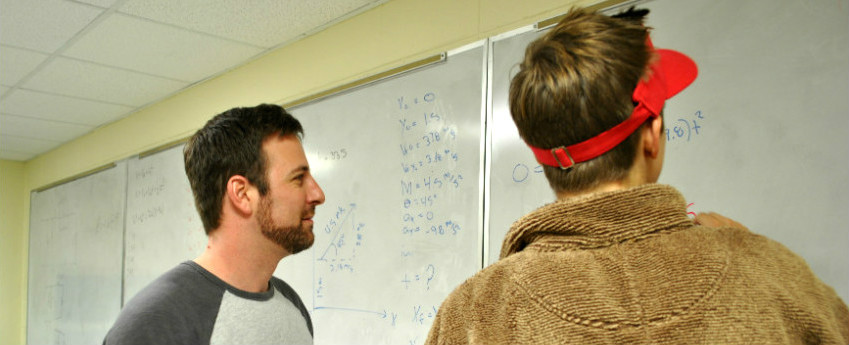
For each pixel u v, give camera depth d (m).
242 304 0.97
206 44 2.35
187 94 3.02
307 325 1.17
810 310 0.42
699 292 0.41
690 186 1.12
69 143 4.36
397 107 1.81
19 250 5.00
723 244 0.45
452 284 1.56
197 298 0.92
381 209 1.83
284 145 1.02
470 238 1.53
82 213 4.02
